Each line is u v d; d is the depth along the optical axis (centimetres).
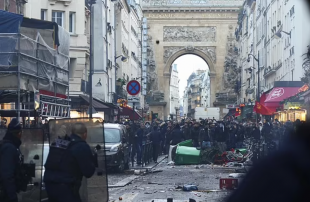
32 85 2405
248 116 7788
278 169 259
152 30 12838
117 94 7500
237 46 12706
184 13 12800
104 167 1162
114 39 7288
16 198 954
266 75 7612
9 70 2214
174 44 12812
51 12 4566
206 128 3831
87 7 5175
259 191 258
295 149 261
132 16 10131
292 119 3947
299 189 253
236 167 3103
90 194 1155
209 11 12756
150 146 3584
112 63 7056
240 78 11962
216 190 1891
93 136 1165
